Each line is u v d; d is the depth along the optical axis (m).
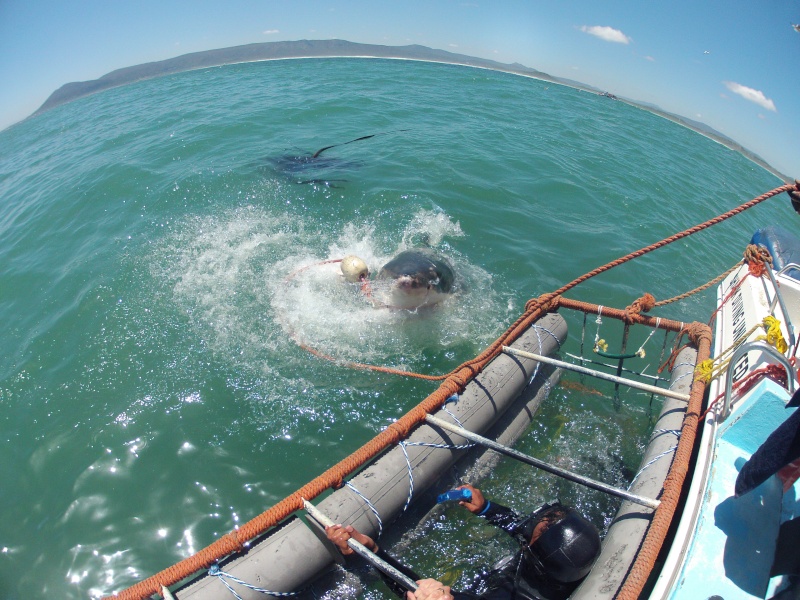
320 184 5.94
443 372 3.40
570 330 3.90
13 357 3.52
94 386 3.22
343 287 4.07
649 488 2.36
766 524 2.06
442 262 4.03
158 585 1.94
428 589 1.84
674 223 6.33
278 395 3.15
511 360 3.02
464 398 2.78
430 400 2.66
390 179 6.20
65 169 7.16
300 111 9.45
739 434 2.32
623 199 6.71
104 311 3.81
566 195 6.45
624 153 9.37
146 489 2.67
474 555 2.42
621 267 4.91
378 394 3.20
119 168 6.51
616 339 3.91
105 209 5.52
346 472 2.30
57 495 2.66
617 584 2.02
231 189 5.76
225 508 2.59
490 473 2.77
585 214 6.01
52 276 4.41
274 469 2.76
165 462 2.78
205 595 1.99
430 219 5.30
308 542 2.16
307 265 4.40
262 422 2.99
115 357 3.41
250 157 6.80
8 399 3.20
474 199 5.86
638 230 5.86
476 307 4.04
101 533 2.50
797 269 2.94
